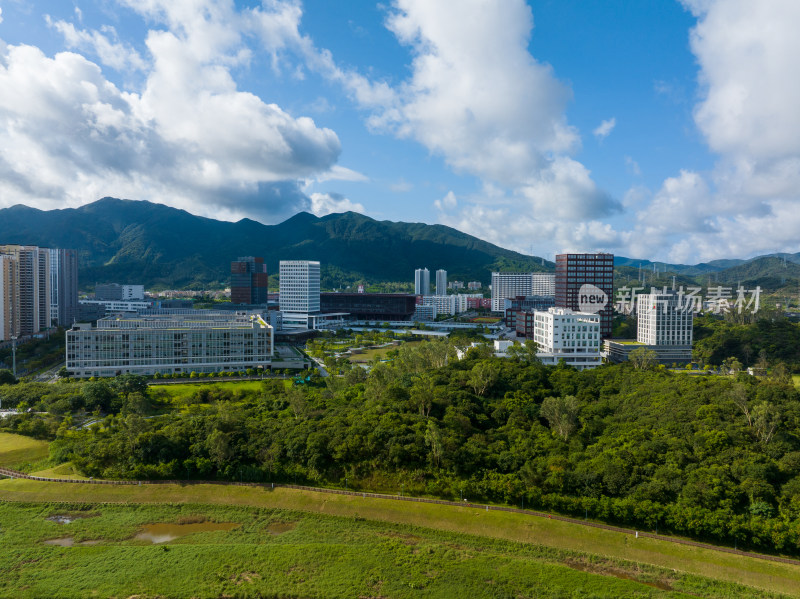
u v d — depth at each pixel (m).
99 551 106.12
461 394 169.88
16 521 118.44
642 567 101.44
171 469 136.38
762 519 104.38
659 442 132.00
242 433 149.12
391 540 111.38
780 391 153.75
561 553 106.38
